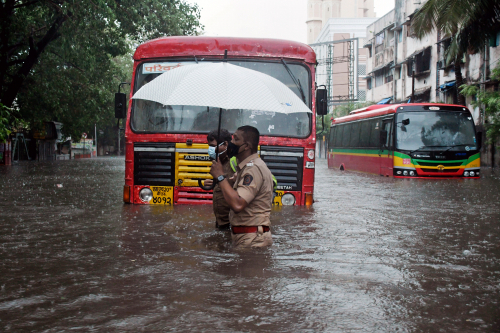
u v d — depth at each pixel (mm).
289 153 8047
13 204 8375
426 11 18656
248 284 3543
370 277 3803
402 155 17047
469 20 19500
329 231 5844
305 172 8117
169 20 23359
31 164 30359
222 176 4699
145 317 2889
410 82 36312
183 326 2760
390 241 5289
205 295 3293
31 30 23406
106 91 28641
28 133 40062
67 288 3438
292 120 8141
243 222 4824
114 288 3439
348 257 4465
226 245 4887
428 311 3059
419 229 6094
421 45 34188
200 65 5613
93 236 5387
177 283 3555
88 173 19344
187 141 7930
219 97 5062
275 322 2840
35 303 3123
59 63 26844
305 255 4500
